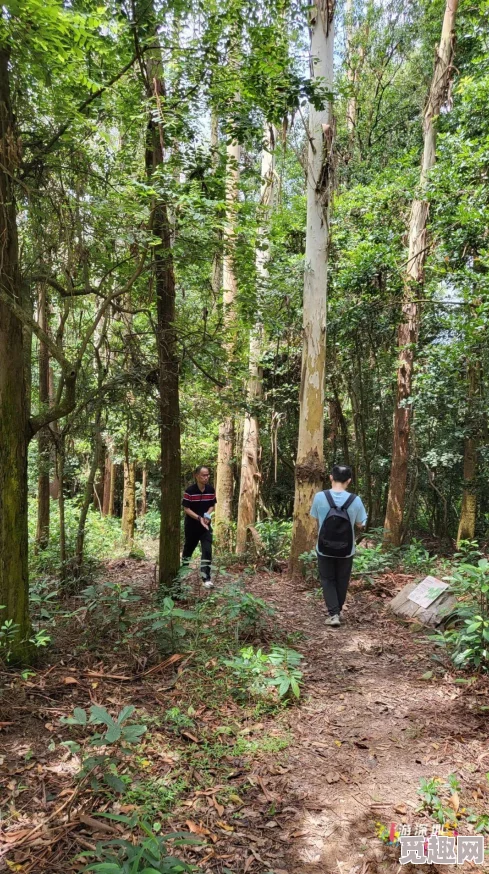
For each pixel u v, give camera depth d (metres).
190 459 14.23
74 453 8.46
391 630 5.09
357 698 3.67
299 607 6.02
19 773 2.66
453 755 2.96
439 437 11.22
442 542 13.28
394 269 9.66
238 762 2.90
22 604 3.93
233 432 12.02
